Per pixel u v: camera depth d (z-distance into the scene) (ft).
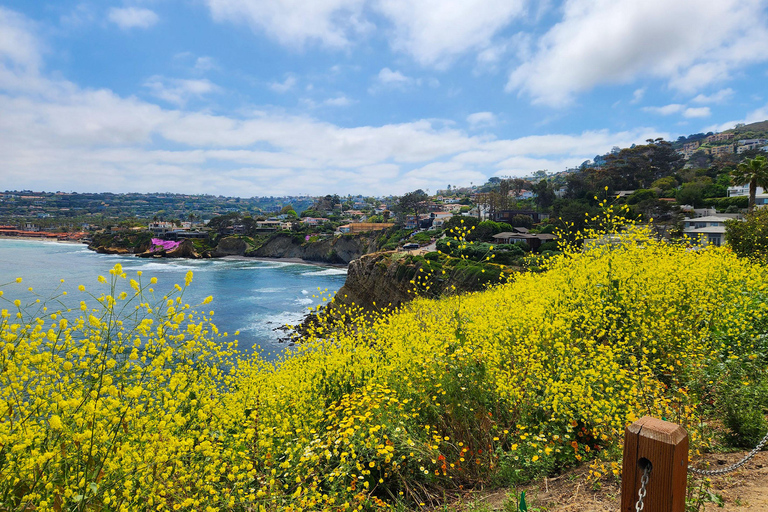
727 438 13.48
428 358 17.26
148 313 11.91
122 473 9.50
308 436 14.78
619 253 28.84
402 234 368.27
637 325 21.56
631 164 325.21
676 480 6.61
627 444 7.14
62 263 329.31
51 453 8.71
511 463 13.85
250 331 135.85
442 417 15.70
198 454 11.58
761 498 9.88
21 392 10.28
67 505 9.11
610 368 16.47
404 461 14.35
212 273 302.66
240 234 471.21
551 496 11.98
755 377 15.40
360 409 15.49
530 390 15.94
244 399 17.33
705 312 21.53
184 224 583.17
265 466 12.96
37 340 10.78
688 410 13.99
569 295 26.48
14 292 155.12
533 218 298.35
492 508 11.94
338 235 406.62
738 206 194.18
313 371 19.84
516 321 22.07
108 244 465.06
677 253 32.65
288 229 472.03
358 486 13.42
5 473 8.78
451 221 234.38
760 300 21.44
